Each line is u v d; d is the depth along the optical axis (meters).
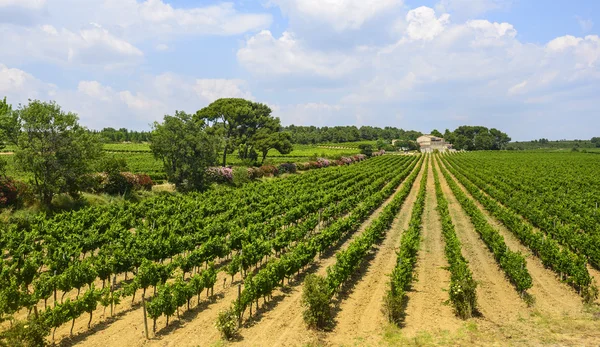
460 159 128.50
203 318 16.56
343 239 30.55
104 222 29.73
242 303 15.55
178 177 51.47
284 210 38.75
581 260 18.89
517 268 19.00
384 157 145.38
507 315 16.14
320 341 14.12
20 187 34.22
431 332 14.59
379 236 30.03
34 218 30.23
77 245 22.98
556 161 108.50
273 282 17.97
